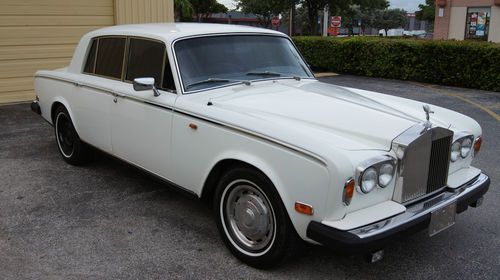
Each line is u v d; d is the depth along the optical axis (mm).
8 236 4113
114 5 10641
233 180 3664
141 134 4562
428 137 3439
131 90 4637
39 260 3730
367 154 3195
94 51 5430
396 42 15266
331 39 17562
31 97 9977
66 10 10078
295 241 3422
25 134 7414
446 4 26938
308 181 3154
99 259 3758
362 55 16391
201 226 4348
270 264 3562
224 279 3510
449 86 13711
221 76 4449
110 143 5074
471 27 26047
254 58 4773
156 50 4484
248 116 3627
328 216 3121
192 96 4156
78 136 5664
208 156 3852
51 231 4211
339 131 3488
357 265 3730
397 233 3148
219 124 3715
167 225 4359
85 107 5367
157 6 11156
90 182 5410
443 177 3725
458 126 4043
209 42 4574
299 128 3396
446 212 3525
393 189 3373
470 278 3562
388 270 3672
